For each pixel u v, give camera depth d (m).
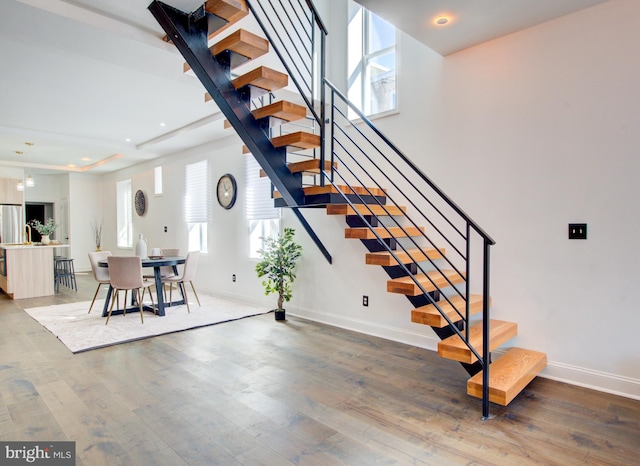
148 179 8.30
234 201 5.98
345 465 1.92
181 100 4.60
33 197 10.22
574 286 2.87
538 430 2.24
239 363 3.31
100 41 2.92
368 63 4.24
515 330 3.08
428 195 3.65
